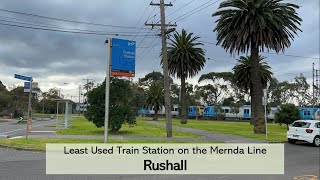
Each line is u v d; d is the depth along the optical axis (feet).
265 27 102.37
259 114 104.78
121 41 62.13
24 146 56.65
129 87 96.37
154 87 248.52
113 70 61.21
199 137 85.30
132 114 96.73
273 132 114.21
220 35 110.11
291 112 134.10
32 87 69.26
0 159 45.44
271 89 345.31
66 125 116.47
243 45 108.47
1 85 324.39
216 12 108.06
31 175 34.42
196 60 175.94
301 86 338.75
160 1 88.69
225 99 359.46
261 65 179.22
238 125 160.45
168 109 86.07
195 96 349.20
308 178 34.42
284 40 105.40
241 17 103.50
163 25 87.86
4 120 219.61
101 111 93.40
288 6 104.68
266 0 102.01
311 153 58.80
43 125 141.79
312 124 74.18
